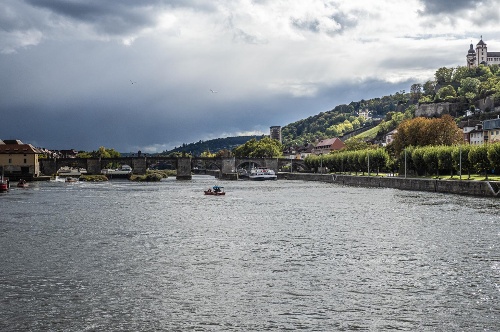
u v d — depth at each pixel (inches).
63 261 2348.7
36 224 3599.9
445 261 2285.9
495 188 5172.2
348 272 2114.9
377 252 2507.4
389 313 1626.5
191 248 2659.9
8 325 1534.2
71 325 1537.9
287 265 2250.2
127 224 3604.8
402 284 1927.9
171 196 6309.1
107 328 1517.0
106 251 2586.1
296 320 1574.8
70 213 4306.1
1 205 5012.3
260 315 1616.6
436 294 1803.6
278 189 7628.0
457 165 6397.6
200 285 1939.0
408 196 5684.1
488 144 6131.9
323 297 1785.2
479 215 3754.9
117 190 7519.7
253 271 2146.9
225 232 3203.7
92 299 1774.1
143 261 2346.2
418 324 1536.7
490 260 2294.5
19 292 1850.4
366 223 3526.1
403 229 3206.2
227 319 1585.9
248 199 5772.6
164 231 3257.9
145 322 1562.5
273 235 3061.0
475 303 1708.9
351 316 1604.3
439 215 3814.0
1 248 2667.3
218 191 6481.3
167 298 1784.0
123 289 1889.8
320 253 2503.7
